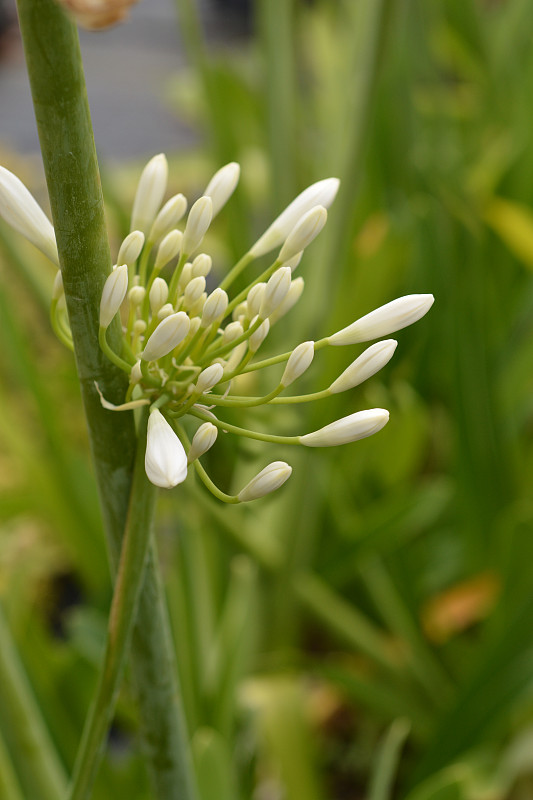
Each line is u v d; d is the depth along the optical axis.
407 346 1.15
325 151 1.28
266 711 1.01
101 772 0.91
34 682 0.91
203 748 0.80
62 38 0.53
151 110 4.42
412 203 1.39
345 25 1.48
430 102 1.61
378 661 1.19
